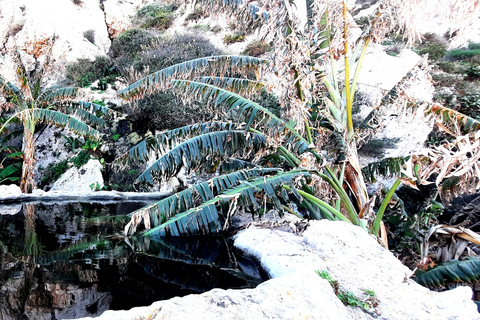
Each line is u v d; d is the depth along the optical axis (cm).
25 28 1436
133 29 1591
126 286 240
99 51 1536
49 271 269
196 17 1705
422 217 435
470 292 238
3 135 1200
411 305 222
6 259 298
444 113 362
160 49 1265
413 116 384
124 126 1125
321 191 412
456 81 897
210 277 272
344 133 387
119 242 385
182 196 378
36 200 824
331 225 339
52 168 1098
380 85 922
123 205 737
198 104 939
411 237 418
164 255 337
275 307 170
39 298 211
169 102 1016
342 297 216
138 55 1355
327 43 404
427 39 1095
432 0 301
